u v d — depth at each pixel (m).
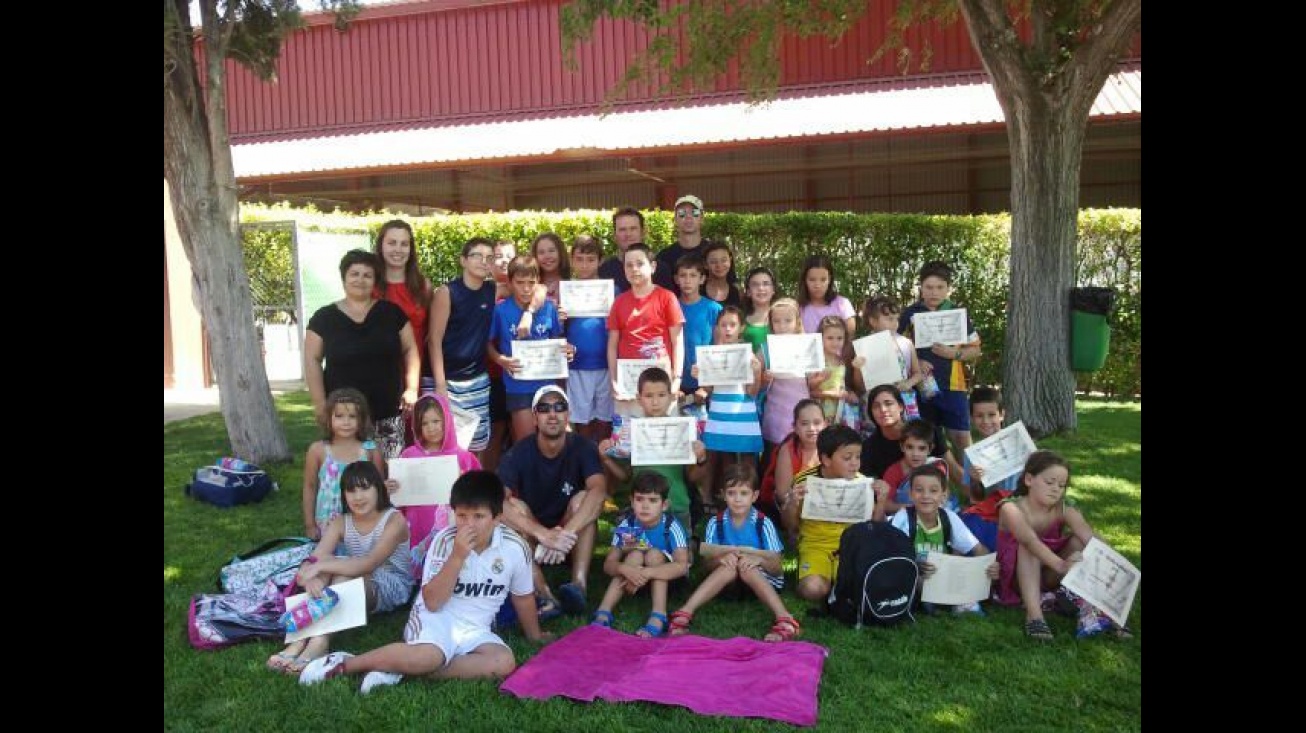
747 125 17.50
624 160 21.36
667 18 10.58
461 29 20.84
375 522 4.55
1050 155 8.71
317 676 3.82
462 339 6.18
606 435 6.48
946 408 6.39
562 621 4.62
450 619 3.98
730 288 6.54
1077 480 7.17
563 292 6.30
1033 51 8.60
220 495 6.76
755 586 4.63
